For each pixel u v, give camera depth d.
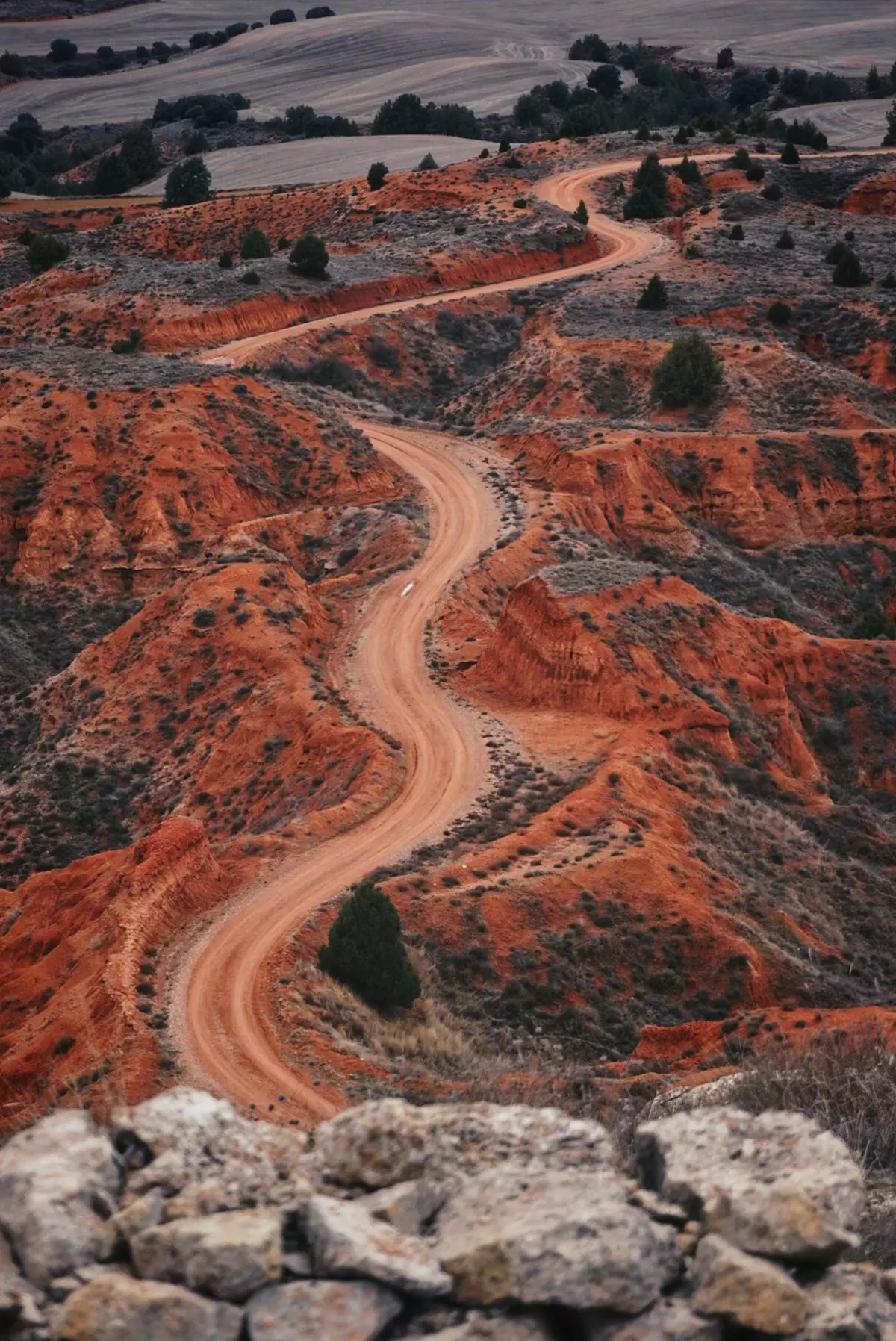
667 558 115.00
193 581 88.50
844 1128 19.36
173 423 121.00
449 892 53.62
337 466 120.81
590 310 163.00
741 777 71.06
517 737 71.06
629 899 55.19
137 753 78.88
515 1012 49.41
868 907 63.31
